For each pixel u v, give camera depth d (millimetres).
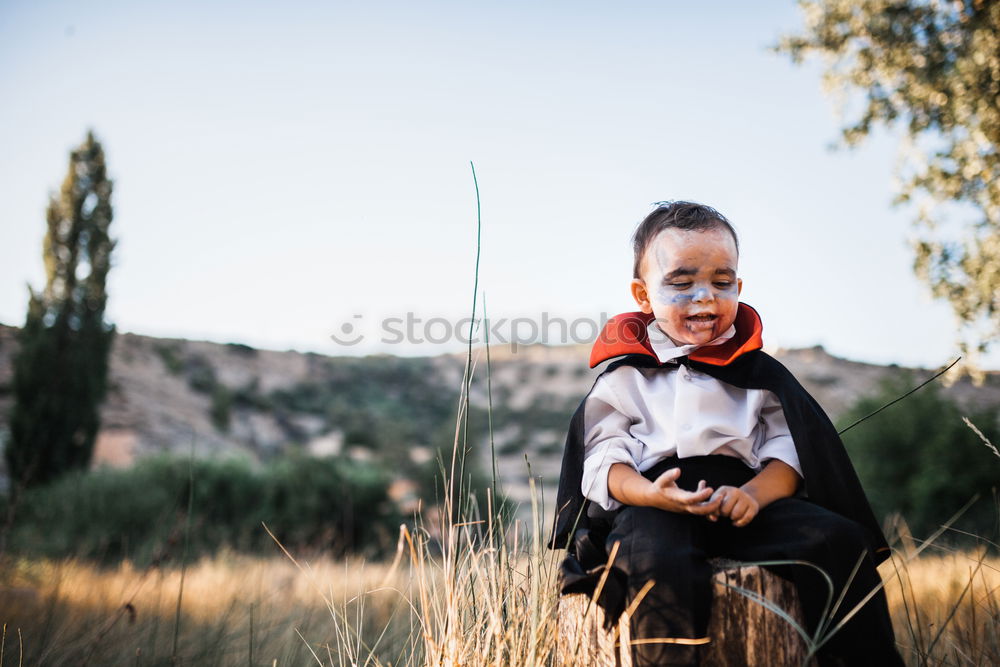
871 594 1461
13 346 26688
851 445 12602
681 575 1525
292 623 3100
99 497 11977
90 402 17859
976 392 17797
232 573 5156
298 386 50188
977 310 7211
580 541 1860
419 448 35156
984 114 6785
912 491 11367
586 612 1709
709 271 1878
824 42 8430
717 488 1773
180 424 35312
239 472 15539
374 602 3533
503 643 1746
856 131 8258
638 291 2062
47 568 5262
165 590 4348
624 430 1936
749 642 1528
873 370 33750
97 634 2854
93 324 18312
